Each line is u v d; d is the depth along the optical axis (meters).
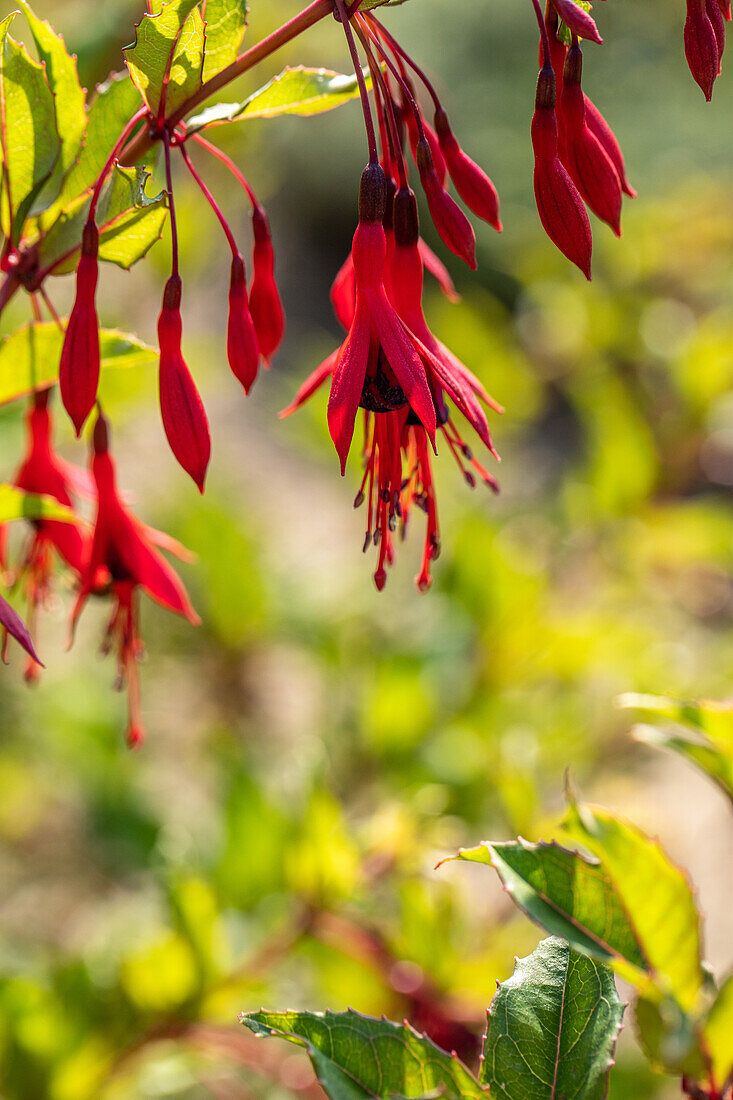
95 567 0.48
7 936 0.82
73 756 0.76
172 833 0.73
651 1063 0.44
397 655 0.66
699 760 0.45
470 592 0.73
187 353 0.85
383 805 0.65
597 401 0.85
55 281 0.80
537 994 0.42
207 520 0.77
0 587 0.51
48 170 0.45
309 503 1.43
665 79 2.74
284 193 2.81
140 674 0.82
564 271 0.98
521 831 0.59
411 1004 0.56
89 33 0.58
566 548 0.85
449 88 2.85
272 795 0.59
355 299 0.44
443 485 0.86
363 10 0.44
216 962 0.57
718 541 0.81
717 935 1.14
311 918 0.58
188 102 0.45
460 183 0.45
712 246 0.92
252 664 0.82
